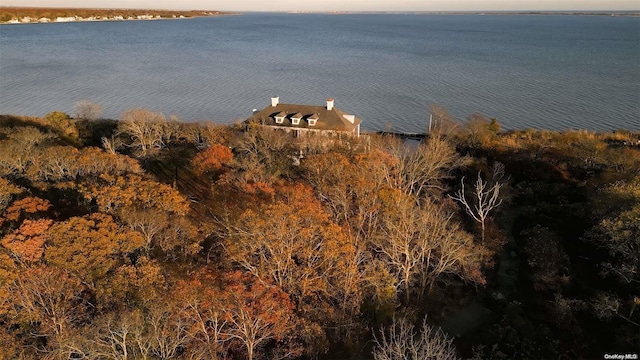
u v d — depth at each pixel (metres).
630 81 172.38
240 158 60.50
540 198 62.97
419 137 100.44
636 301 36.81
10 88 153.50
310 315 36.31
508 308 43.88
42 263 32.41
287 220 38.12
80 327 29.48
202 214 49.12
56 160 49.50
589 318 40.84
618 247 41.31
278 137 65.94
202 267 35.53
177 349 30.62
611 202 45.16
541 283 45.25
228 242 38.16
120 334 28.06
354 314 38.84
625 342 36.91
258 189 51.41
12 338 28.52
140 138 70.06
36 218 37.62
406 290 43.41
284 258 37.25
